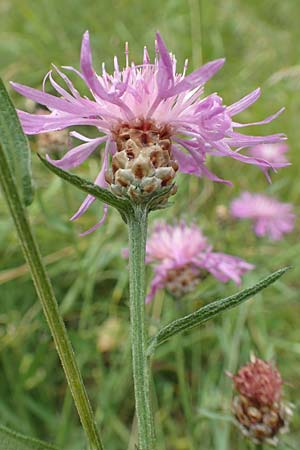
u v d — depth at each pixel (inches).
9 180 3.8
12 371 10.5
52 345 10.8
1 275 11.1
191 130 5.1
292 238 13.3
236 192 13.5
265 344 10.4
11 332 10.6
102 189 4.4
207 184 13.3
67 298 10.9
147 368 4.7
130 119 5.0
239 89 15.6
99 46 16.6
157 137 4.9
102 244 11.2
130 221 4.8
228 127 4.8
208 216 13.4
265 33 18.6
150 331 10.4
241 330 10.1
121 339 10.7
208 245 9.1
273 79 14.4
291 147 14.7
